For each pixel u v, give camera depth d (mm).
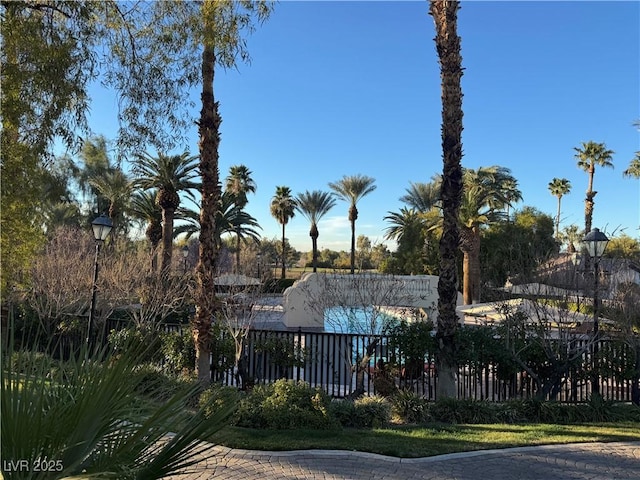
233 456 5426
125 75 6441
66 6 5457
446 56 8914
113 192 27734
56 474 1891
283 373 9930
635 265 12039
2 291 5562
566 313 9320
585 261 10539
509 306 10086
